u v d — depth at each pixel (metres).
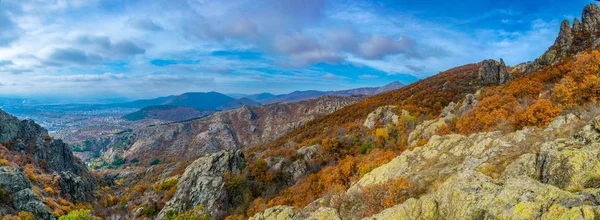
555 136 24.48
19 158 90.19
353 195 31.03
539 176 17.25
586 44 91.00
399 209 18.23
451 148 34.94
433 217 16.19
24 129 111.00
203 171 77.81
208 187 71.25
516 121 42.97
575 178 14.37
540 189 12.75
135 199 90.56
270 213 34.31
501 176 20.83
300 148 100.38
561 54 93.75
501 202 13.30
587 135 18.56
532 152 23.00
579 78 52.28
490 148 28.03
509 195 13.38
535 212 11.70
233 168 79.31
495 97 65.06
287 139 140.50
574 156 15.34
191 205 68.31
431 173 29.80
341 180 56.16
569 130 24.38
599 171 13.69
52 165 107.81
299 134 141.25
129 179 172.38
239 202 69.62
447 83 128.75
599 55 53.84
